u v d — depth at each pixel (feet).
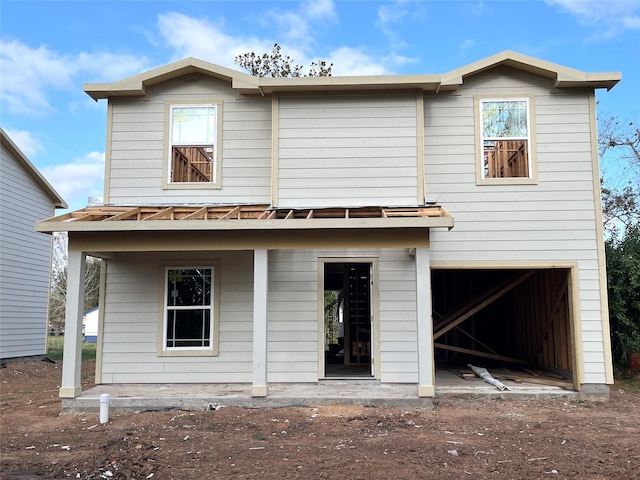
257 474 17.06
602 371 31.30
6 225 51.39
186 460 18.78
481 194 33.04
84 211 31.50
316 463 18.19
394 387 30.91
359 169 33.37
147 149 35.14
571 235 32.45
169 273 34.17
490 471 17.39
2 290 50.55
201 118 35.42
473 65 32.99
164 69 34.47
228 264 33.71
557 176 32.86
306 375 32.14
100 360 33.12
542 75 33.55
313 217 31.68
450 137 33.65
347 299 41.60
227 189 34.76
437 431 23.04
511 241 32.55
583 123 33.14
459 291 47.98
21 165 54.19
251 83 33.94
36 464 18.72
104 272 33.88
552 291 36.52
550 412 27.63
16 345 52.90
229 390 30.37
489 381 33.65
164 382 32.83
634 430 23.66
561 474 17.11
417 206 32.01
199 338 33.53
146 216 32.14
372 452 19.54
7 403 32.68
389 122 33.65
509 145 34.68
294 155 33.60
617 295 39.91
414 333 32.14
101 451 20.29
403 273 32.58
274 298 32.78
